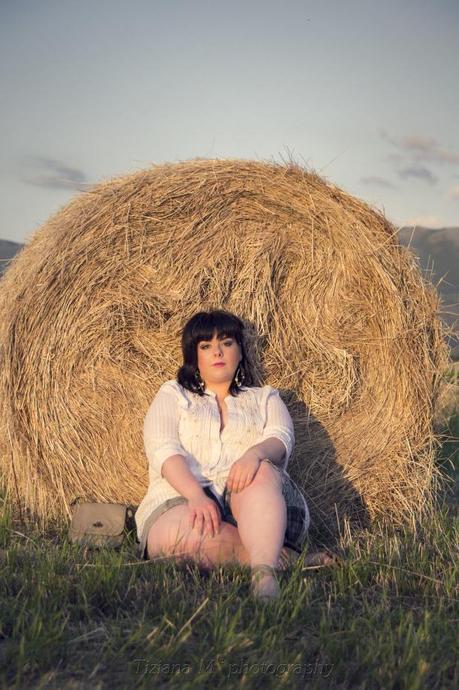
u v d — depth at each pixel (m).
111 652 2.75
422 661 2.69
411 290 4.83
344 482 4.71
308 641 2.95
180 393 4.16
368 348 4.86
